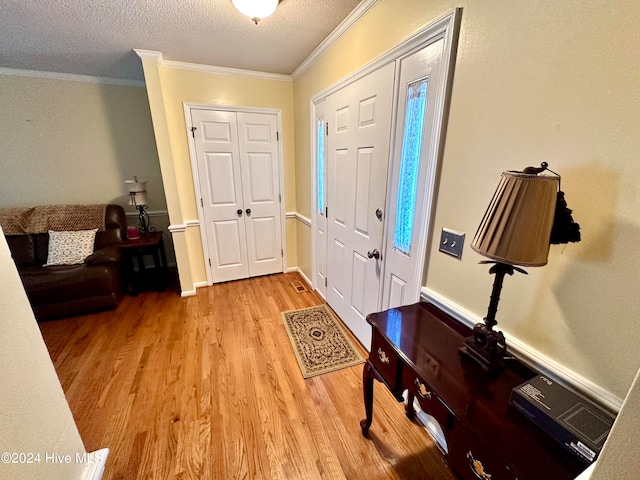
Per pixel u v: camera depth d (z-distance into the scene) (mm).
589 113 686
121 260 2680
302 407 1507
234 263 3152
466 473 724
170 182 2504
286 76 2805
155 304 2639
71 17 1614
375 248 1725
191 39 1955
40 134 2754
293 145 3064
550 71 753
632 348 662
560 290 792
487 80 929
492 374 839
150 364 1829
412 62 1243
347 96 1814
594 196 700
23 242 2570
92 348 1987
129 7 1529
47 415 707
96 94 2859
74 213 2771
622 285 664
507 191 682
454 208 1123
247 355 1921
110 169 3078
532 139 822
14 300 635
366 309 1923
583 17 668
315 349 1984
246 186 2977
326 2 1532
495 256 699
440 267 1232
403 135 1373
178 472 1185
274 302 2686
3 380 584
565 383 787
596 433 602
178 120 2543
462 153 1060
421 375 836
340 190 2086
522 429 663
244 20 1700
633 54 593
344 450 1278
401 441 1325
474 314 1088
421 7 1161
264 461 1229
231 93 2656
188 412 1471
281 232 3289
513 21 826
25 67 2508
